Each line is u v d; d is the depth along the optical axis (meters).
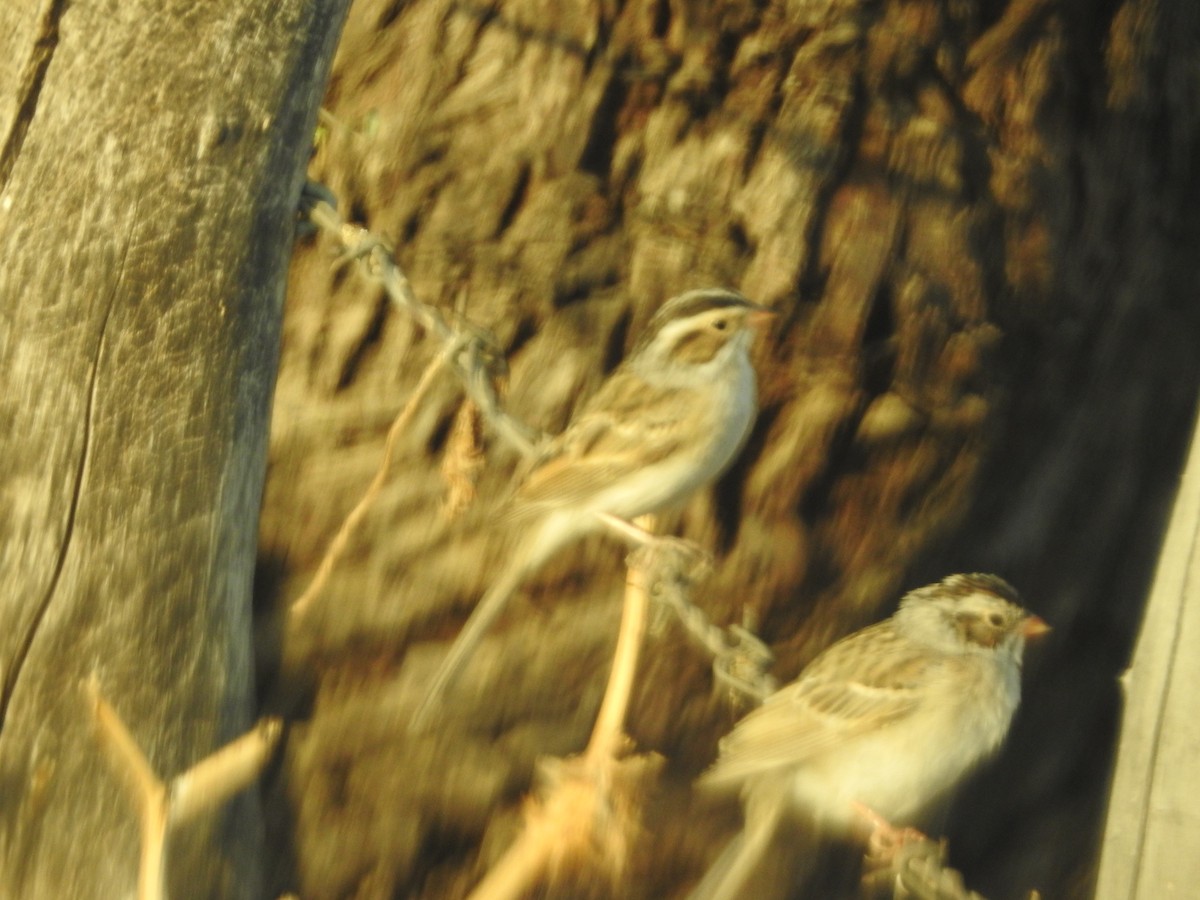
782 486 12.70
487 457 12.38
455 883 11.96
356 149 12.98
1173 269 14.98
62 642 6.83
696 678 12.26
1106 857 6.83
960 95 13.77
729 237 12.93
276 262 7.04
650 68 13.12
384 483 12.45
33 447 6.74
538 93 12.99
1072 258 14.15
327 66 7.02
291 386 12.69
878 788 9.32
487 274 12.67
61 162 6.65
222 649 7.18
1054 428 14.05
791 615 12.60
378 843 11.95
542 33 13.08
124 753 5.47
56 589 6.79
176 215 6.72
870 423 12.98
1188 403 14.73
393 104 13.06
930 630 9.62
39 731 6.84
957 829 14.02
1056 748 14.33
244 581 7.29
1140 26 14.70
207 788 5.49
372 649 12.34
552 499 9.62
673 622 12.26
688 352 9.88
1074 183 14.20
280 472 12.54
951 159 13.45
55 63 6.63
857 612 12.75
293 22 6.80
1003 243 13.66
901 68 13.46
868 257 13.06
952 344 13.33
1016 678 9.70
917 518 13.06
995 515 13.69
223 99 6.73
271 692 12.20
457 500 9.69
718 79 13.19
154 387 6.79
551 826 7.34
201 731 7.08
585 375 12.48
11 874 6.85
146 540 6.86
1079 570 14.26
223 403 6.93
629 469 9.72
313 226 8.08
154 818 5.29
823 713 9.34
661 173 13.04
